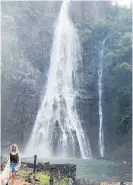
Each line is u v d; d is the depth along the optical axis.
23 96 53.72
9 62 54.88
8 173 13.10
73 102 57.03
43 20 64.94
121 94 54.06
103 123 55.12
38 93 55.47
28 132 52.44
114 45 60.81
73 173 20.62
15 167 13.18
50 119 54.47
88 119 56.25
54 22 65.94
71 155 52.59
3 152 50.50
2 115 52.19
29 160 33.28
